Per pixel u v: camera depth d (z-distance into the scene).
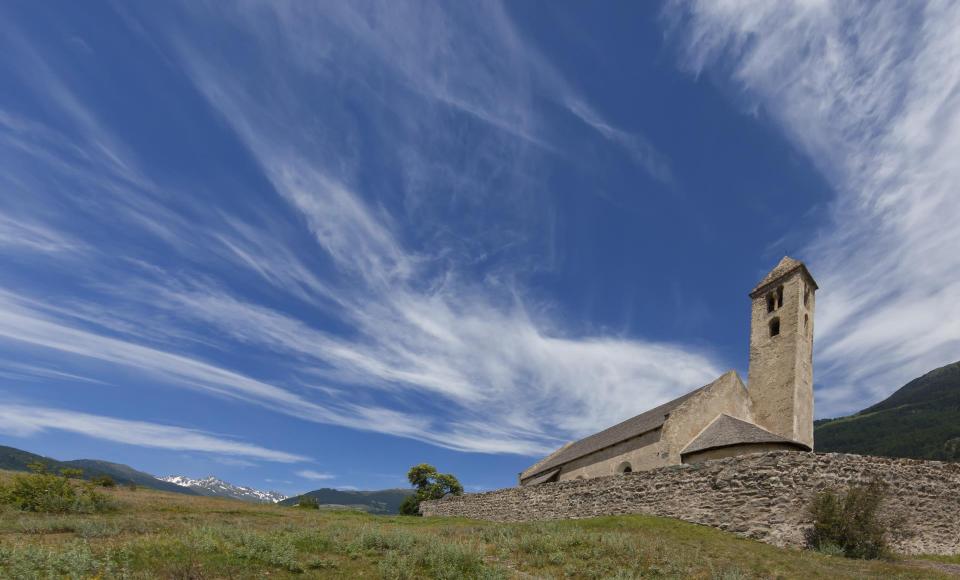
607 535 19.75
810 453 23.48
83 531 16.91
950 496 23.95
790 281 37.38
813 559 18.95
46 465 27.73
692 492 25.42
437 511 43.94
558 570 15.60
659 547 18.55
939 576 17.08
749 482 23.64
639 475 28.16
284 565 13.55
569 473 46.00
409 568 13.90
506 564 16.05
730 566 16.50
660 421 35.19
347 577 13.05
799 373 35.41
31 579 10.84
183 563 12.54
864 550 20.48
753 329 38.97
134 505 26.58
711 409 35.44
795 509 22.23
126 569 11.52
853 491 21.75
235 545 15.10
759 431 30.88
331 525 21.91
